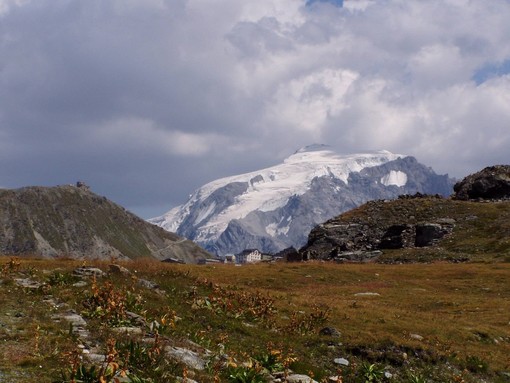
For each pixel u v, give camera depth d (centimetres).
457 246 9200
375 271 6781
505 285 5772
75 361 1391
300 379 1912
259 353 2253
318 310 3475
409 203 12000
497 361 2908
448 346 2973
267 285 5488
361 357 2644
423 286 5800
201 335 2284
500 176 12281
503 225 9625
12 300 2281
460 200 12319
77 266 3531
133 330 1997
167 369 1584
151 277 3481
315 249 11269
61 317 2050
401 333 3130
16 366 1461
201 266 6688
